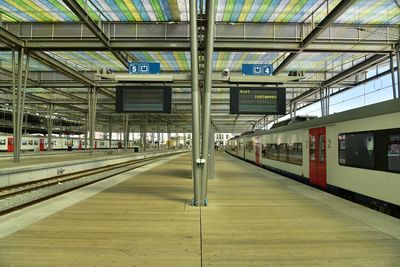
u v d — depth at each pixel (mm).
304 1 12062
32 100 33344
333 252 4473
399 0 11797
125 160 31703
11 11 13328
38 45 14609
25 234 5242
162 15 13586
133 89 12422
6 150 37969
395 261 4145
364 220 6293
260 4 12344
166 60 19453
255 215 6699
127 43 14336
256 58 18938
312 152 12383
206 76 7652
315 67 21016
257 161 24375
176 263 4047
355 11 12773
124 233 5324
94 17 13828
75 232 5367
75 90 30922
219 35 14242
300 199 8648
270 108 12945
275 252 4465
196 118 7734
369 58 17016
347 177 9398
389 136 7363
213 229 5609
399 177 6980
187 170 18328
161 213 6832
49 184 13477
